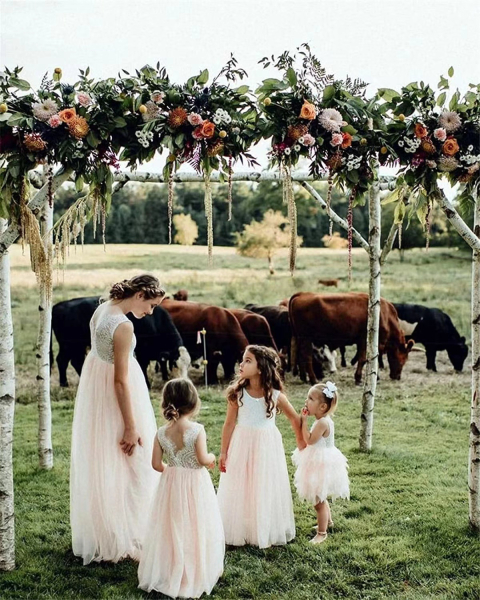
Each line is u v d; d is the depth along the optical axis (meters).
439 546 4.61
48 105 3.77
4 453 4.18
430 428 8.20
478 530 4.80
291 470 6.45
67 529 4.89
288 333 12.02
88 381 4.38
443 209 4.64
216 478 6.12
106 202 4.14
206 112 4.01
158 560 3.97
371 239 6.84
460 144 4.47
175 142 3.95
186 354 10.55
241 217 16.64
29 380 11.20
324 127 4.03
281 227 16.33
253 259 16.12
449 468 6.45
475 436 4.78
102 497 4.27
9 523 4.22
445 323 11.84
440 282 15.68
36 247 4.09
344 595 3.98
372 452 6.97
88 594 3.91
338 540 4.71
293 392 10.35
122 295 4.40
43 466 6.28
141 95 3.91
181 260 15.99
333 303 10.79
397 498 5.59
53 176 4.01
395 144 4.36
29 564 4.30
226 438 4.70
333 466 4.68
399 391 10.45
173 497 3.99
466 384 10.97
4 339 4.16
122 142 4.01
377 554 4.47
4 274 4.15
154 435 4.57
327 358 11.87
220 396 9.99
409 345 11.48
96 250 15.60
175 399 4.05
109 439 4.30
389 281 15.91
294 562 4.38
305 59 4.07
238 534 4.62
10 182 3.95
